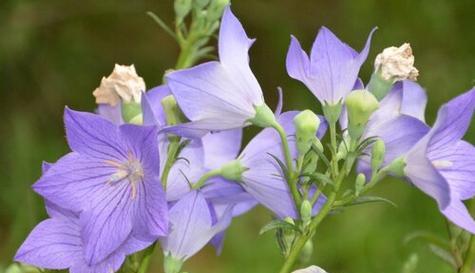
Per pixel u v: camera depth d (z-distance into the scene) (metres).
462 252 0.92
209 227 0.81
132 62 2.13
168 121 0.83
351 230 1.65
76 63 2.08
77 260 0.82
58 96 2.06
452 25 1.96
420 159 0.80
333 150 0.82
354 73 0.82
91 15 2.08
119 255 0.80
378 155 0.81
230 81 0.81
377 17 2.00
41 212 1.45
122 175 0.81
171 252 0.81
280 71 2.13
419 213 1.67
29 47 2.03
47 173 0.81
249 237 1.72
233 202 0.86
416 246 1.22
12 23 1.99
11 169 1.84
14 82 2.03
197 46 0.98
